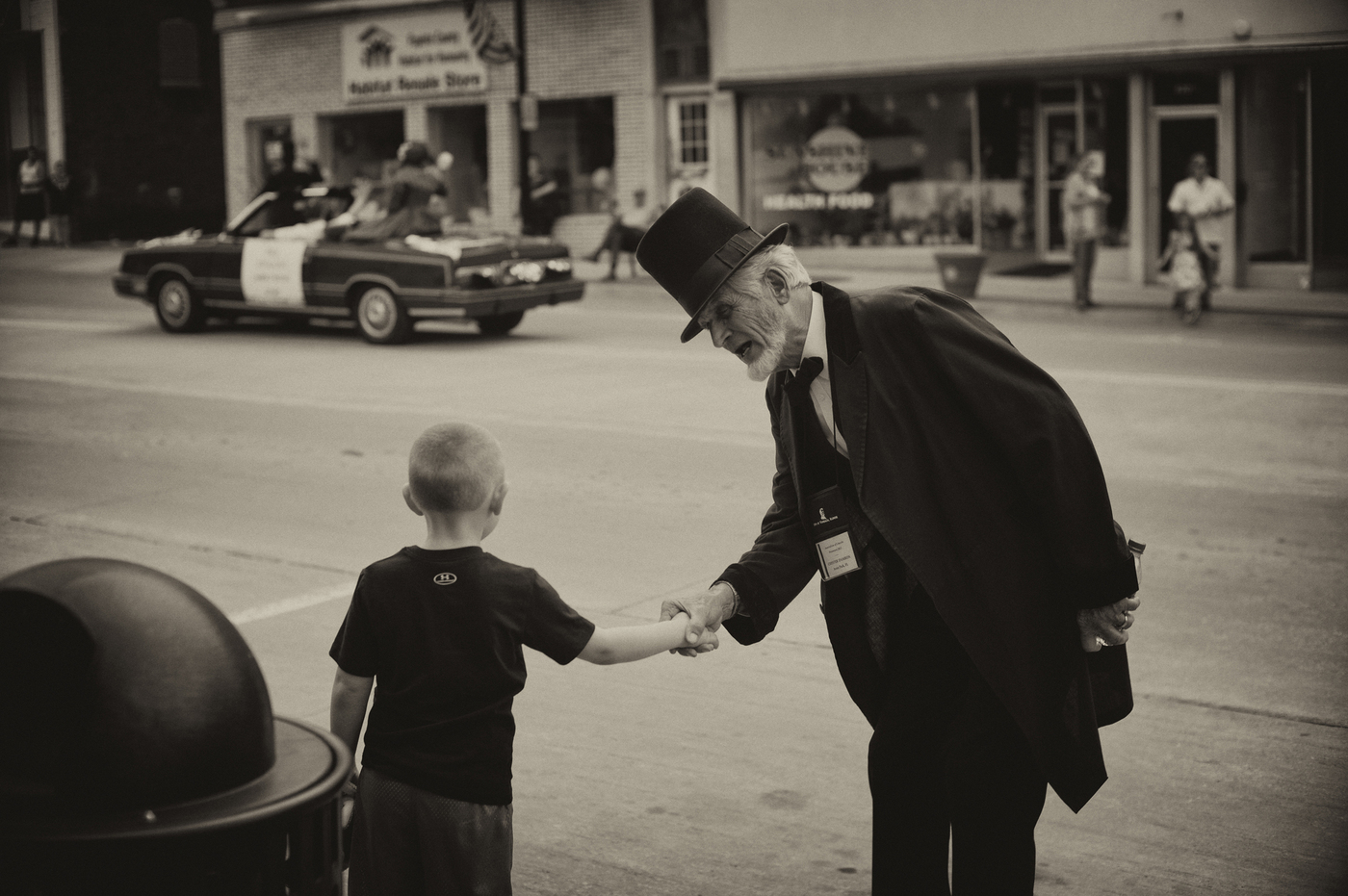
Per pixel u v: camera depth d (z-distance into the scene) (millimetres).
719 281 2844
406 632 2688
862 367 2838
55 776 1620
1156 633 5773
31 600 1691
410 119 25781
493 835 2701
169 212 15805
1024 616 2758
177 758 1644
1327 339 14969
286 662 5512
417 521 7848
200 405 11461
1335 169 19109
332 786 1765
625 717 4977
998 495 2793
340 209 16141
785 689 5262
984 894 2787
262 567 6914
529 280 15148
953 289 18859
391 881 2689
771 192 23203
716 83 22906
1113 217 20938
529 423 10492
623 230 21719
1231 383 11875
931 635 2848
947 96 21781
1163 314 17484
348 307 15180
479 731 2691
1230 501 7980
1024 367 2758
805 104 22766
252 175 27297
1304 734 4711
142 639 1657
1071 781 2779
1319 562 6777
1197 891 3637
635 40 23547
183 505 8195
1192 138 20172
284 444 9906
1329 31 18547
